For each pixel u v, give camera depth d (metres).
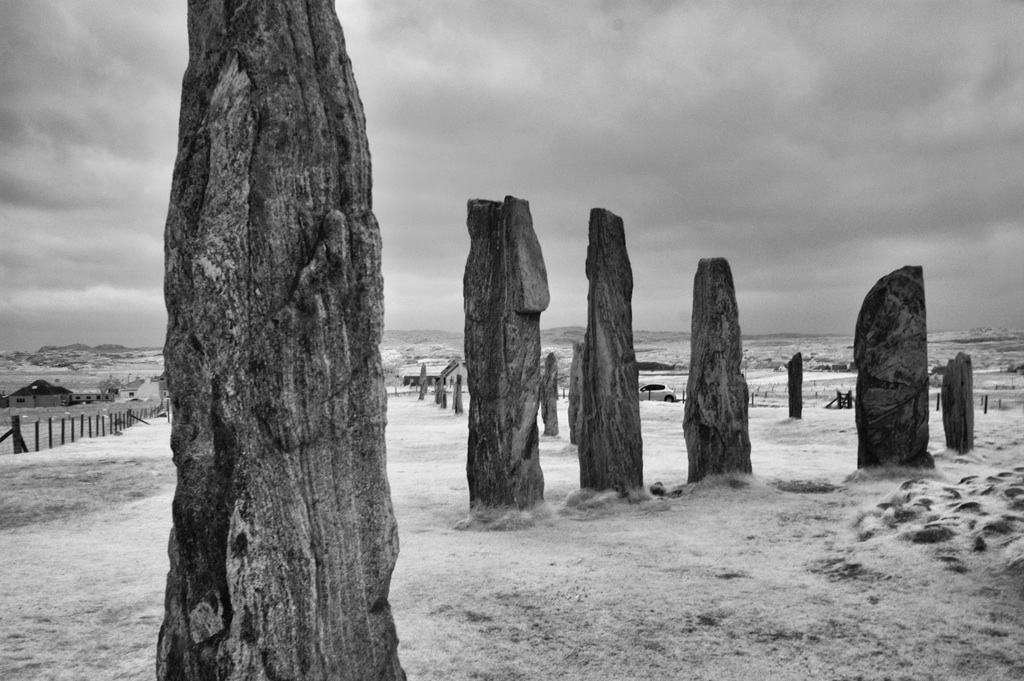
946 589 7.07
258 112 3.75
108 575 8.25
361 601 3.96
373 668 4.00
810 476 14.14
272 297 3.70
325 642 3.72
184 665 3.50
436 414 34.81
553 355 24.05
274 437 3.60
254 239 3.70
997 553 7.58
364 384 4.02
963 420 16.05
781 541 9.52
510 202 11.42
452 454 19.47
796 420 24.89
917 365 13.41
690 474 13.64
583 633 6.39
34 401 52.75
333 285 3.83
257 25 3.79
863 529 9.51
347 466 3.91
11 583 7.94
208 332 3.62
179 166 3.80
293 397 3.63
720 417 13.37
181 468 3.62
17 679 5.59
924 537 8.44
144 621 6.78
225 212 3.66
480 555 8.97
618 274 12.60
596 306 12.57
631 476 12.30
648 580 7.85
